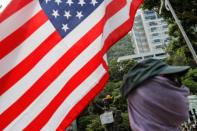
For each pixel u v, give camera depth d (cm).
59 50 483
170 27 2461
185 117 262
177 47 2466
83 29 500
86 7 507
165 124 260
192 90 3241
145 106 263
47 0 494
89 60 486
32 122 445
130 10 554
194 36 2423
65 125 452
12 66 461
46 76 468
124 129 2303
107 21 534
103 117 1266
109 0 542
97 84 476
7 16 471
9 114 443
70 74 475
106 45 519
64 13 499
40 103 454
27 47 472
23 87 457
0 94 448
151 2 2411
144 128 261
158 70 266
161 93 261
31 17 483
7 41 466
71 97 463
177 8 2389
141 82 265
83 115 4412
